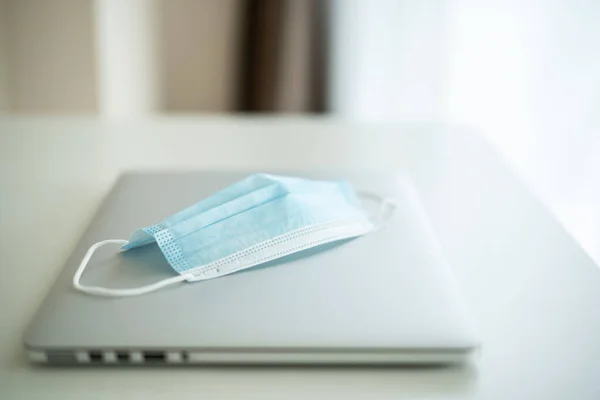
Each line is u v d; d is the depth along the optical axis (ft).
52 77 4.70
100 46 4.64
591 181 4.88
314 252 1.93
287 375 1.57
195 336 1.56
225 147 3.23
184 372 1.57
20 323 1.78
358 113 5.84
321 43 5.68
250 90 5.95
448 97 5.60
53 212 2.50
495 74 5.36
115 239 2.02
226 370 1.58
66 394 1.50
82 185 2.77
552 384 1.56
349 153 3.15
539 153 5.11
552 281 2.00
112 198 2.34
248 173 2.57
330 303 1.69
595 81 4.86
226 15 6.13
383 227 2.10
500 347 1.69
